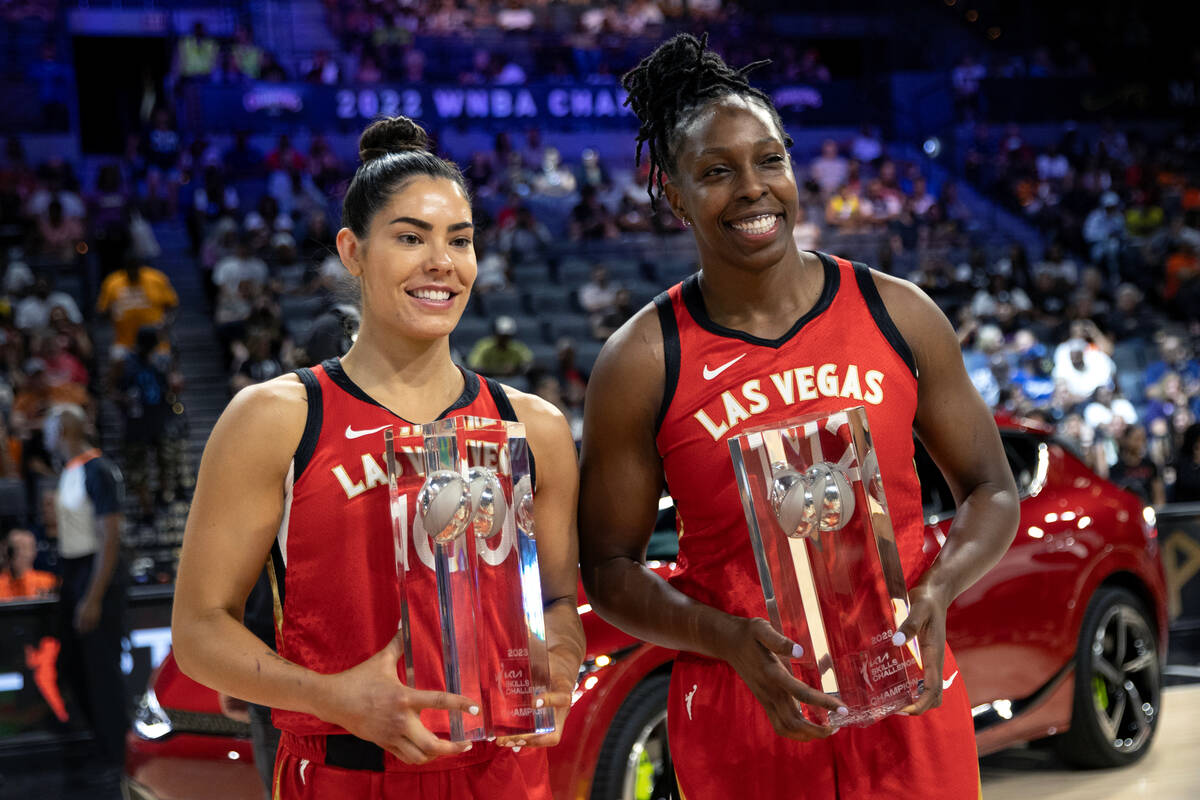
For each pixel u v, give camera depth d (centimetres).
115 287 1103
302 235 1335
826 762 218
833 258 230
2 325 1079
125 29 1931
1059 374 1141
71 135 1678
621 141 1727
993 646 418
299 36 1908
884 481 221
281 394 197
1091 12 2088
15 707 581
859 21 2114
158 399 897
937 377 229
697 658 228
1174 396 1096
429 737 176
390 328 201
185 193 1503
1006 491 229
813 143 1809
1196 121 1855
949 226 1559
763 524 204
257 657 186
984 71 1958
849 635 200
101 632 563
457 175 204
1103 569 461
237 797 358
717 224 216
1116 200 1622
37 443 839
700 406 223
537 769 206
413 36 1850
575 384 1028
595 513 232
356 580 195
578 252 1389
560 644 204
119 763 566
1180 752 489
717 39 1950
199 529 194
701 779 224
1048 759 489
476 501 185
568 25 1952
